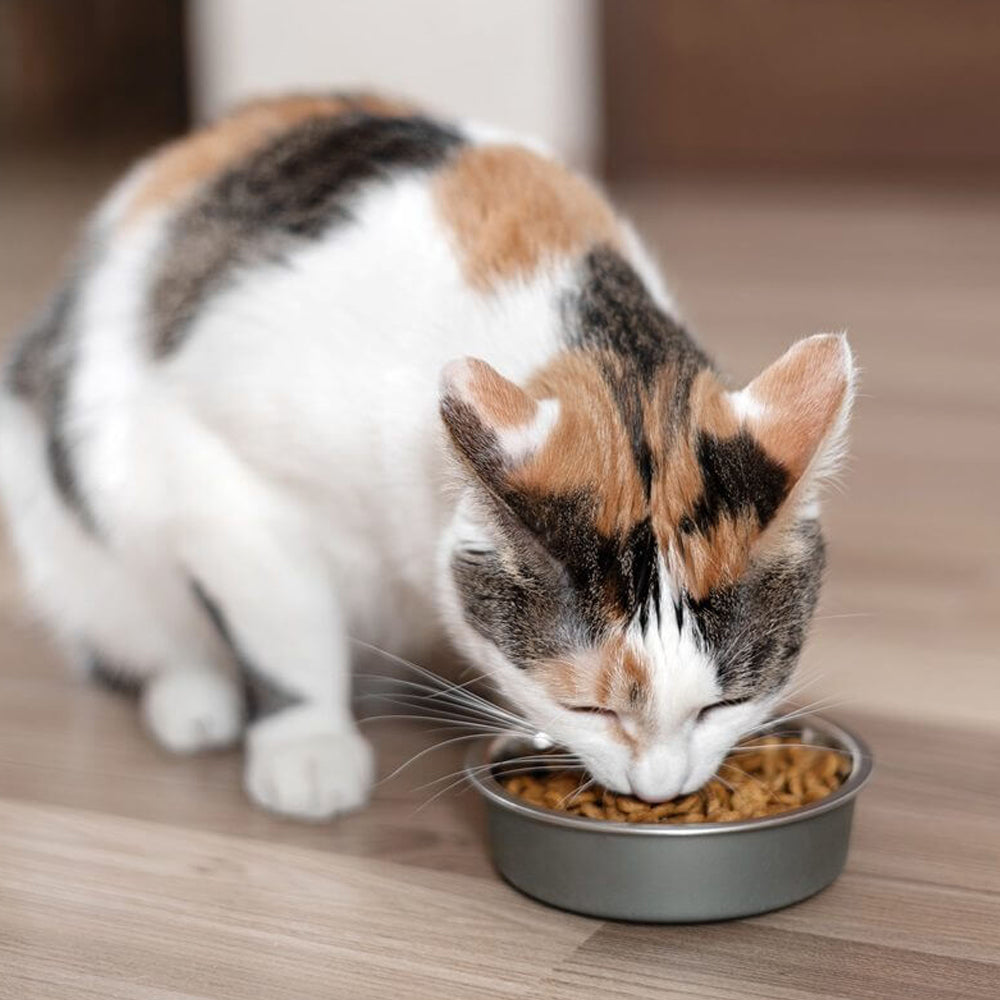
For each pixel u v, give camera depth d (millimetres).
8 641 1014
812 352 768
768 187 2441
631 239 881
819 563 779
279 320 846
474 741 897
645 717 748
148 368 886
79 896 788
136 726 925
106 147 2963
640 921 759
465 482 760
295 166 893
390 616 895
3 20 3029
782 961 744
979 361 1535
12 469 953
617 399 768
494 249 833
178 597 914
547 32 2338
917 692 923
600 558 741
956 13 2334
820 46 2396
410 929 765
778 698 779
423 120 921
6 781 872
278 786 840
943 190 2396
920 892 780
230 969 746
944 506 1149
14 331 1636
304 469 844
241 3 2355
